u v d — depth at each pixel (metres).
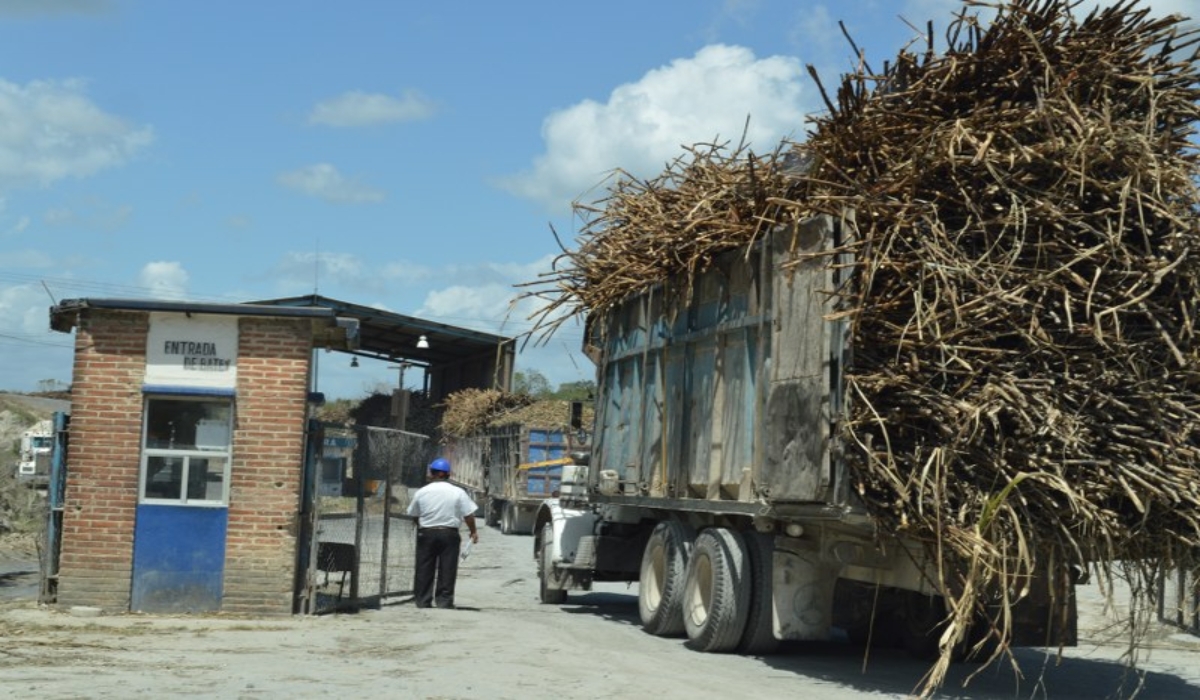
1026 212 8.91
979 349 8.75
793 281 9.95
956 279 8.91
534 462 33.09
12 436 45.97
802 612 11.03
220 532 13.03
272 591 13.00
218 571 13.00
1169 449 8.54
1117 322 8.59
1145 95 9.38
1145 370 8.81
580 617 14.78
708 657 11.23
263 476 13.07
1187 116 9.43
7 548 23.27
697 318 12.27
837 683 9.95
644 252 12.70
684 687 9.24
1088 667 11.96
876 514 9.09
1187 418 8.77
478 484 38.16
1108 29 9.49
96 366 13.09
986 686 10.30
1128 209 8.99
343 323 13.21
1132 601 9.14
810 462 9.42
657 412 13.09
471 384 46.12
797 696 9.09
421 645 11.17
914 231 9.02
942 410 8.69
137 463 13.01
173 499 13.05
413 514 14.95
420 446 16.56
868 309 9.09
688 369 12.38
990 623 9.06
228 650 10.52
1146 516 8.50
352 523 17.36
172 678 8.88
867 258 9.04
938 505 8.42
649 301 13.40
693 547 12.24
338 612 13.81
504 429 35.62
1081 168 8.82
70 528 12.99
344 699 8.21
